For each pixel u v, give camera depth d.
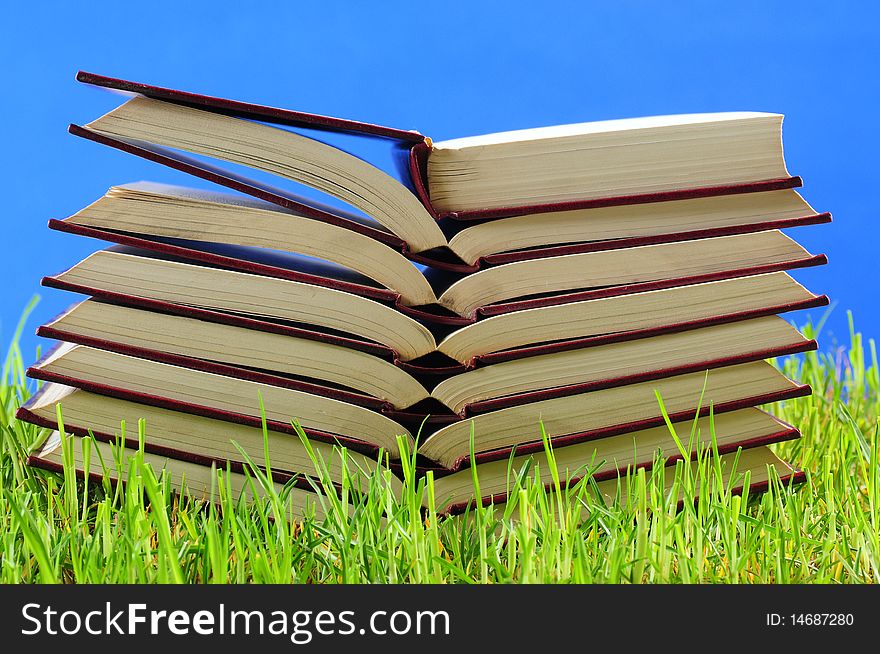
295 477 1.22
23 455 1.45
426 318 1.28
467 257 1.29
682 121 1.37
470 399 1.31
